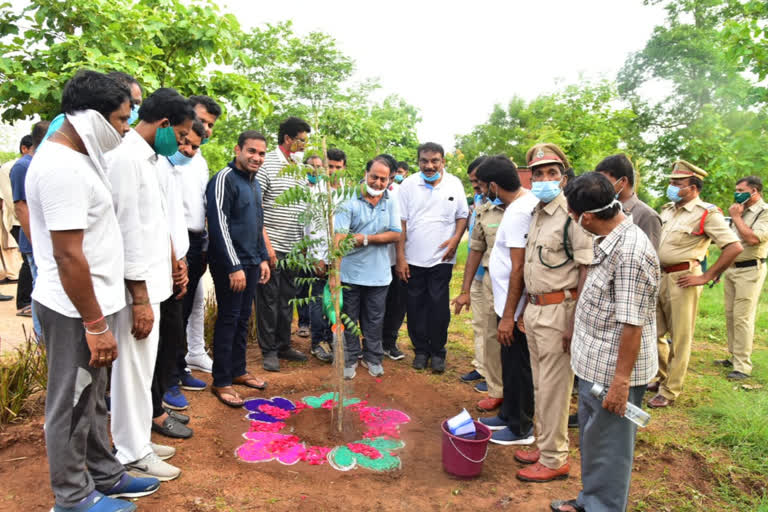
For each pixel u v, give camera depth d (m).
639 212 4.25
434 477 3.30
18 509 2.62
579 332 2.72
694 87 19.53
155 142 2.87
